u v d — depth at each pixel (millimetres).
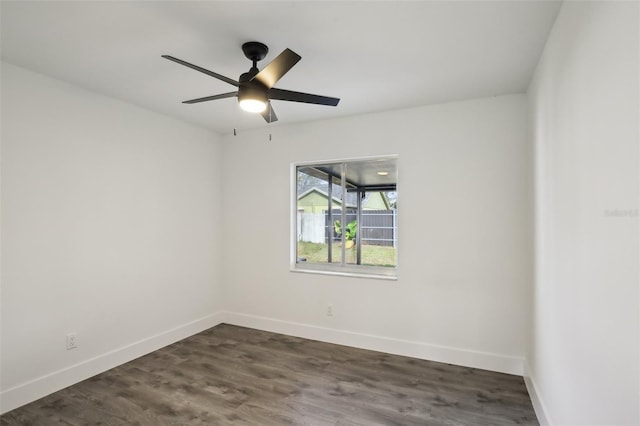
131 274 3189
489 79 2631
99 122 2928
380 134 3436
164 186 3539
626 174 1038
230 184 4273
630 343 1026
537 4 1702
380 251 3625
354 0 1674
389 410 2340
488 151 3010
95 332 2877
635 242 988
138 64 2395
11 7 1727
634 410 1001
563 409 1748
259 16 1818
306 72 2512
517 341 2887
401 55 2254
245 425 2168
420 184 3252
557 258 1851
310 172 3969
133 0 1679
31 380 2449
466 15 1801
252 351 3381
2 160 2326
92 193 2873
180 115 3559
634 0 969
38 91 2520
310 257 3963
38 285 2506
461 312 3082
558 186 1824
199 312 3963
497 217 2973
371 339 3432
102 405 2395
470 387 2656
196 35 2012
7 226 2344
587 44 1361
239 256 4207
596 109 1273
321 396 2523
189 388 2639
